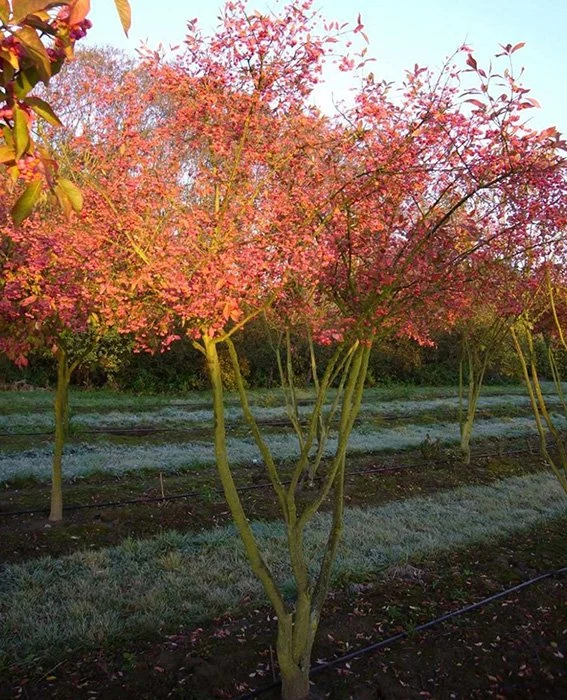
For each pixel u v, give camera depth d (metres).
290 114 3.60
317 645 4.40
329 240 3.66
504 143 3.54
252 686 3.90
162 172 3.83
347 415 4.00
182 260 3.41
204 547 6.02
